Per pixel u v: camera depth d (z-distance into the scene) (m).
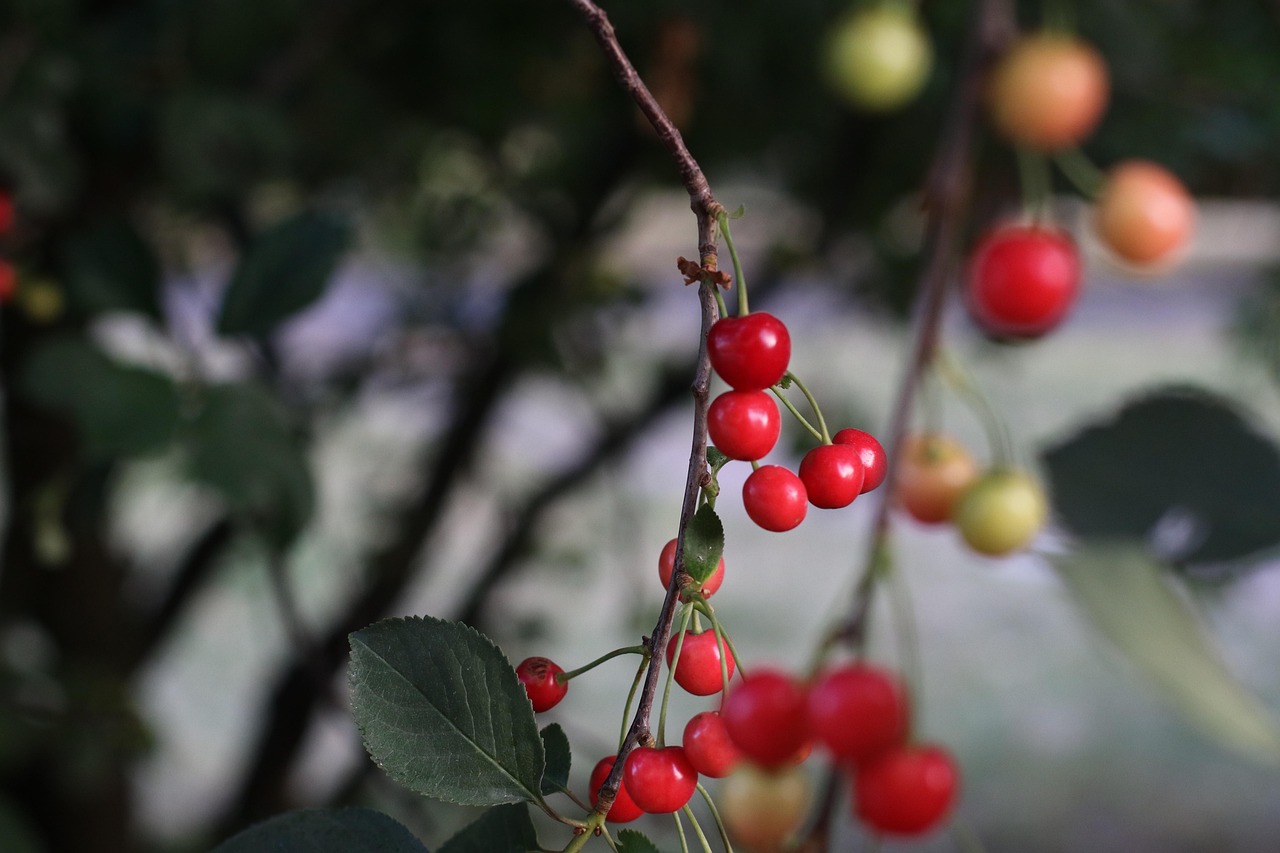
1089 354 4.30
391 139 1.40
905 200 1.41
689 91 1.16
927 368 0.58
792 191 1.50
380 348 1.61
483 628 1.53
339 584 1.93
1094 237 0.64
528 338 1.45
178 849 1.54
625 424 1.56
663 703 0.45
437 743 0.45
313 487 0.81
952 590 3.48
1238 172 1.49
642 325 1.75
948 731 2.88
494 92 1.36
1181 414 0.49
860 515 3.91
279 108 1.09
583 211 1.46
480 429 1.46
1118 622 0.46
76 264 0.82
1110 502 0.49
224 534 1.39
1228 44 1.24
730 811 0.51
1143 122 1.19
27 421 1.05
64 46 0.91
